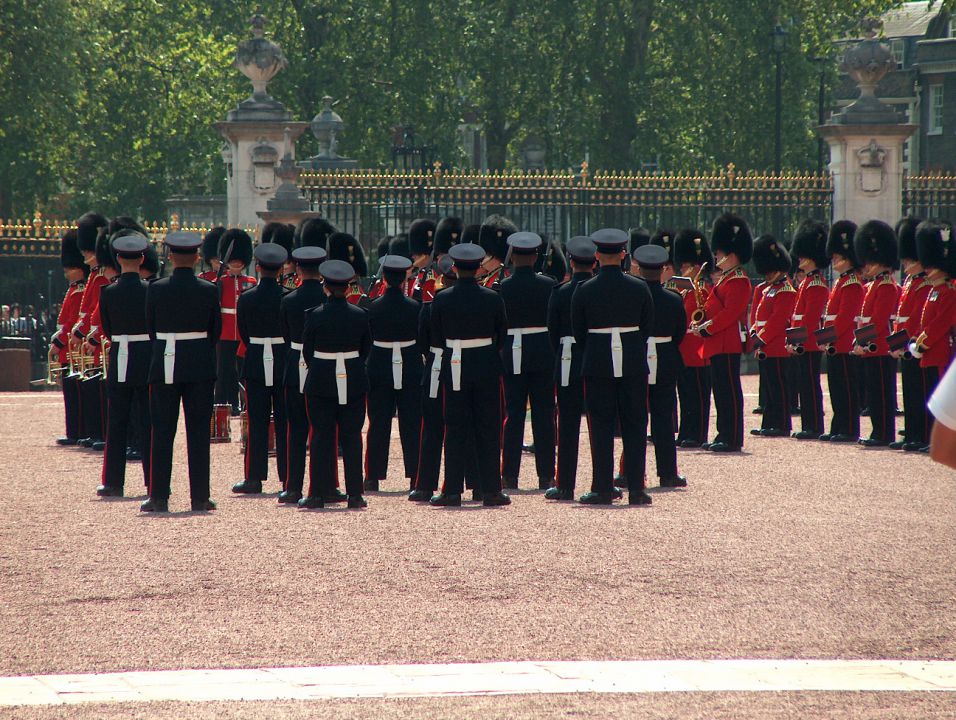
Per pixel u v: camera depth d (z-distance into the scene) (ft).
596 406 171.73
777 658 101.76
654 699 91.35
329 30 606.55
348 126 606.14
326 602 118.01
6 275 404.98
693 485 189.98
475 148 651.66
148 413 181.27
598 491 172.96
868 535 149.07
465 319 170.50
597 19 608.60
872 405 242.99
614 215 375.45
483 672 97.71
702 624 111.04
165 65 642.22
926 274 231.09
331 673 97.60
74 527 154.71
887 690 93.40
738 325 234.58
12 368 386.11
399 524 156.35
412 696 92.07
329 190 363.15
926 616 113.91
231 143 367.86
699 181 381.60
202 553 138.62
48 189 638.94
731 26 609.83
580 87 619.67
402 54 601.62
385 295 190.90
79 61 588.91
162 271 211.20
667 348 187.73
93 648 104.53
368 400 189.37
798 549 140.87
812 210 387.14
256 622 111.55
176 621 111.96
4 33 546.67
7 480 196.13
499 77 593.83
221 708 89.51
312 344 169.37
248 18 624.59
